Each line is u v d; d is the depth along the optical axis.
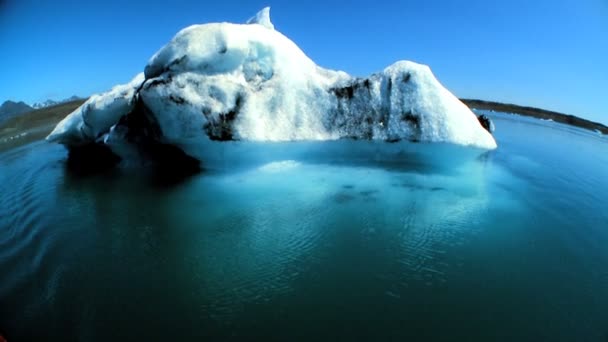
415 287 5.26
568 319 4.79
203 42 9.48
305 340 4.29
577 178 10.55
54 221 7.01
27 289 5.12
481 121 13.84
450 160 10.27
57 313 4.68
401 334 4.42
